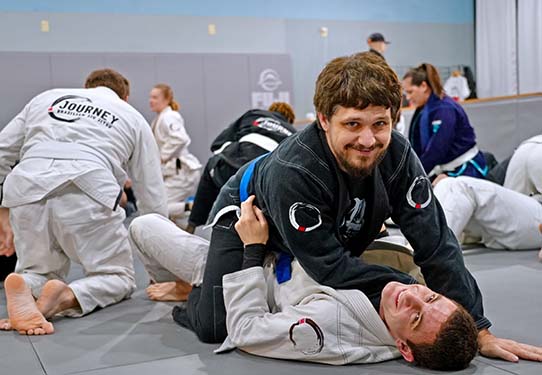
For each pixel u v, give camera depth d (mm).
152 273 2680
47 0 8141
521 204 3547
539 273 2971
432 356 1653
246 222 1907
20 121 2689
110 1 8430
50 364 1914
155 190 2824
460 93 9445
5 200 2518
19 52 7961
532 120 5102
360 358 1776
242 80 9039
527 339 1988
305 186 1722
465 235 3721
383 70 1607
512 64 9203
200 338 2100
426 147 4359
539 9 8703
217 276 2016
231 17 9023
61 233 2514
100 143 2594
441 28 10062
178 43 8781
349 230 1868
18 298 2277
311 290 1841
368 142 1597
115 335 2207
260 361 1853
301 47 9398
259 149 3188
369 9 9695
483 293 2615
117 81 2975
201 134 8867
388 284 1759
